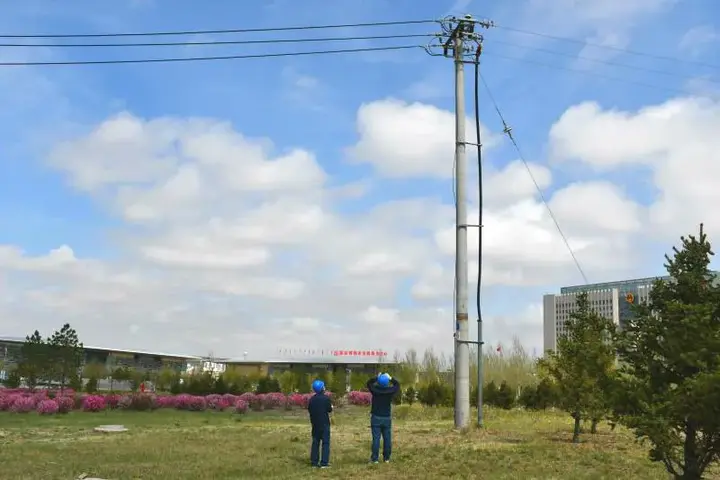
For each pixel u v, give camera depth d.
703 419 9.33
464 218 21.80
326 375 48.41
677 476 10.01
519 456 14.66
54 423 25.20
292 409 36.59
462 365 21.20
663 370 10.05
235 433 21.20
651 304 10.50
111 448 17.14
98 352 81.50
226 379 46.78
